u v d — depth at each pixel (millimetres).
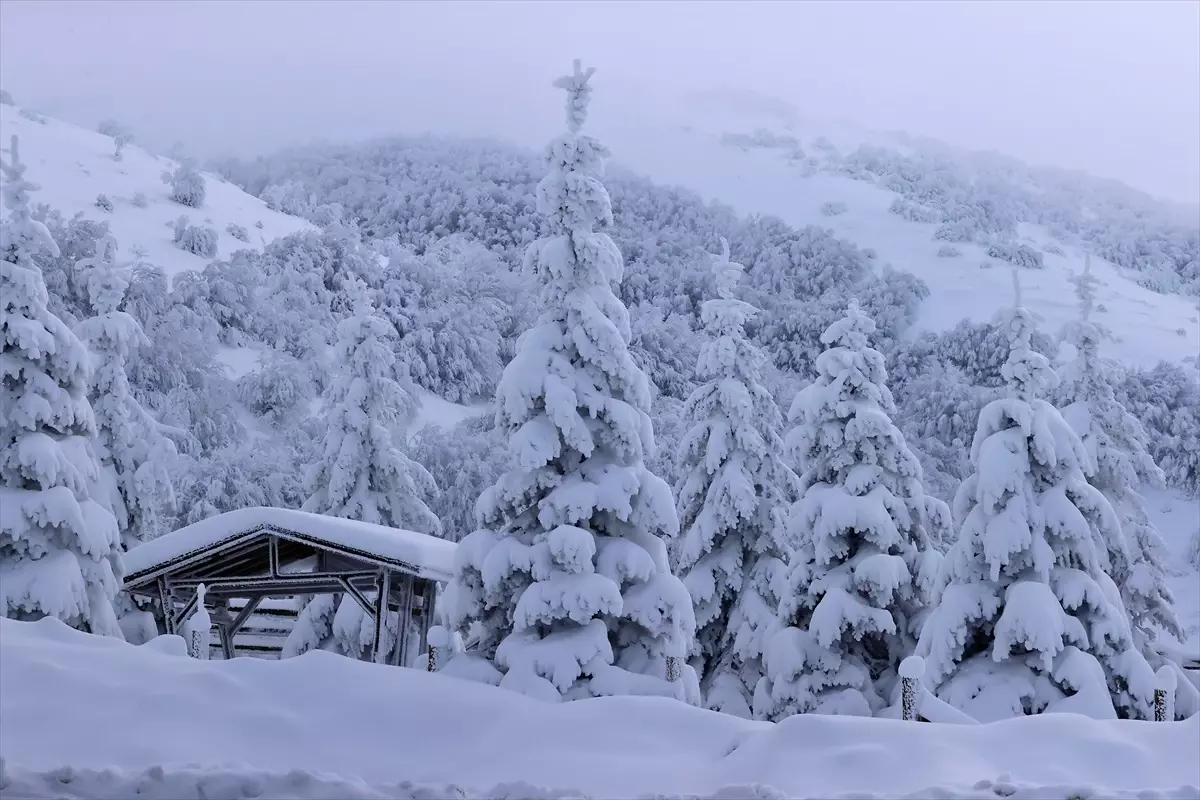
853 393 27859
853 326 28203
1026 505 23547
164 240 96062
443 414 74562
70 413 24609
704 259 132250
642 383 21531
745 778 12148
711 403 29453
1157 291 183125
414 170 183125
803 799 10594
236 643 32375
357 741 12984
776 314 121250
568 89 22625
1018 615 22703
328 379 67312
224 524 24875
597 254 21625
